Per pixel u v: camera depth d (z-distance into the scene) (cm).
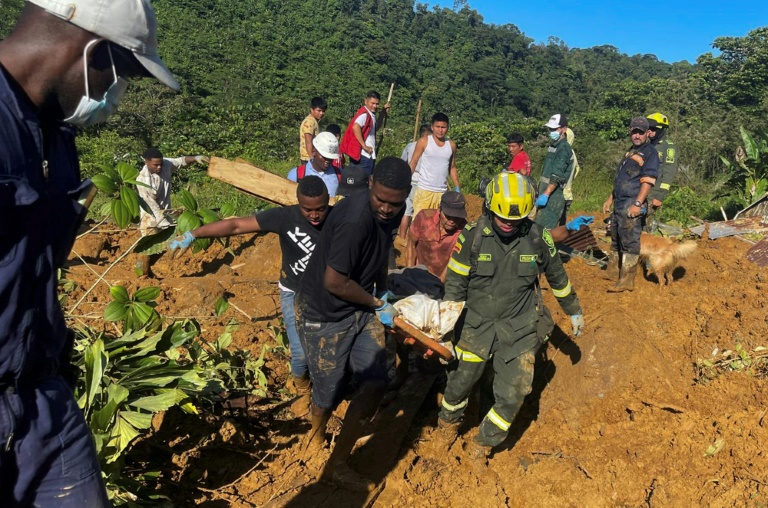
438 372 506
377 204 327
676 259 696
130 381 354
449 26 12669
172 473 392
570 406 462
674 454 411
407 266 540
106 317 367
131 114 2770
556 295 402
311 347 370
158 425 427
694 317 598
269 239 806
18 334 179
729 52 4425
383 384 365
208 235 399
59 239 190
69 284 501
